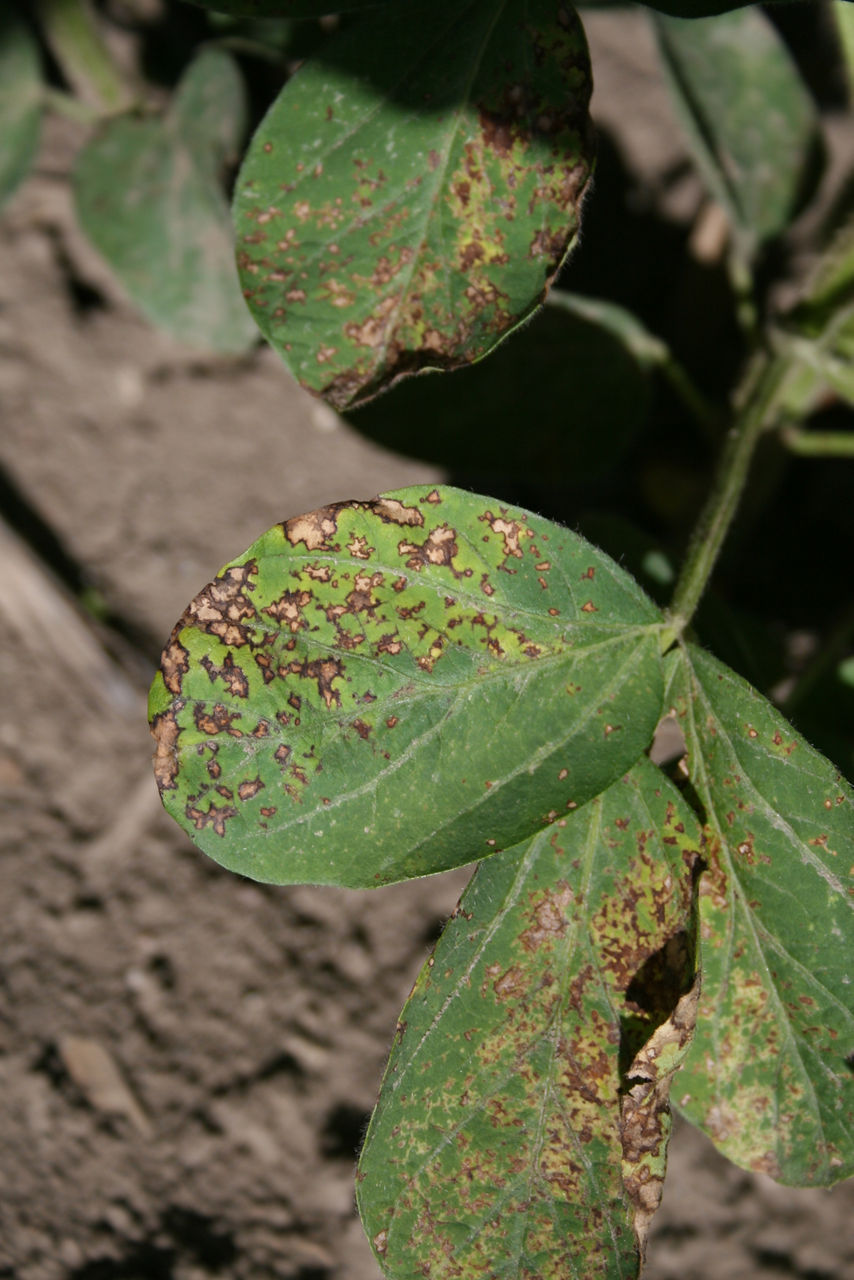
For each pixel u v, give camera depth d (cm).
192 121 71
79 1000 71
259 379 85
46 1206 68
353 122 59
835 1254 69
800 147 70
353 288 60
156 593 79
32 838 73
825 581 83
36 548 78
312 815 58
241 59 82
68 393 83
